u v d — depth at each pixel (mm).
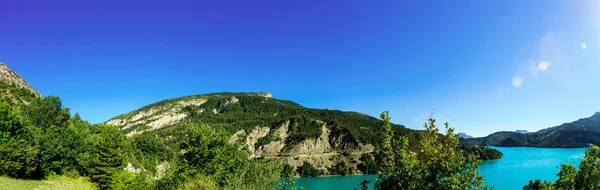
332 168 190125
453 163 9312
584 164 16266
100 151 66500
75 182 59406
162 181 28266
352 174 183750
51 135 65312
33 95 137875
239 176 25641
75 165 69062
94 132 110812
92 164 69250
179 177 28078
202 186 25672
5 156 46812
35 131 62906
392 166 9898
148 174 36469
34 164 52094
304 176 186875
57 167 61906
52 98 97375
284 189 25391
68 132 74500
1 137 49812
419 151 10000
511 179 143250
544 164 197000
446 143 9734
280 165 27312
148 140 136625
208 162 29641
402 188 9625
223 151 30844
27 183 46125
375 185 10383
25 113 83375
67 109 98750
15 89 130500
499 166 196375
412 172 9594
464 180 9109
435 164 9734
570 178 16750
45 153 57969
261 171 25781
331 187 151625
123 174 45500
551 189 19859
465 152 9758
